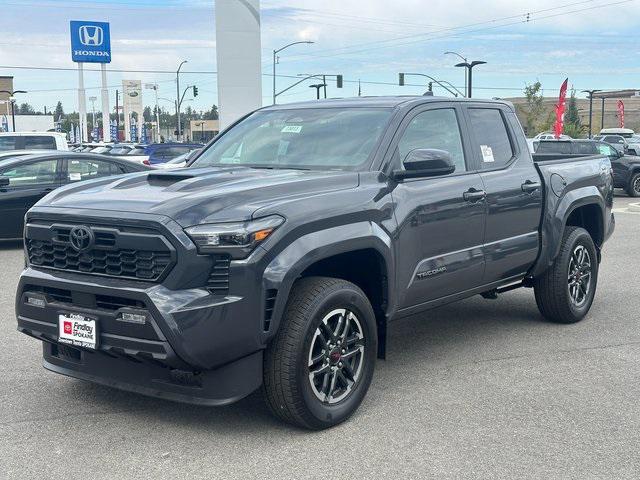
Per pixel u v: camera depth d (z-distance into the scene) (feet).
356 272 16.63
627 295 27.78
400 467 13.29
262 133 19.12
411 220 16.74
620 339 21.67
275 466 13.35
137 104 287.89
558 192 21.80
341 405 15.15
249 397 16.80
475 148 19.58
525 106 237.66
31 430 14.96
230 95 115.24
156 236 13.37
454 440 14.46
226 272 13.46
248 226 13.51
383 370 18.80
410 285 16.84
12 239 41.55
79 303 14.25
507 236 19.95
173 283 13.29
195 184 15.10
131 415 15.72
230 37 113.91
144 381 14.38
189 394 13.94
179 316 13.06
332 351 14.94
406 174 16.66
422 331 22.63
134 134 271.08
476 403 16.46
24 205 40.19
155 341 13.25
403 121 17.71
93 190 15.74
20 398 16.71
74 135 269.23
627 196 77.56
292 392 14.20
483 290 19.83
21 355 20.06
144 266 13.64
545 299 22.74
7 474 13.07
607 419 15.55
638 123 360.07
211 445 14.24
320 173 16.22
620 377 18.26
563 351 20.45
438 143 18.52
